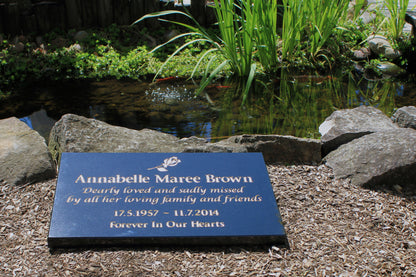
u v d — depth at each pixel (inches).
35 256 102.9
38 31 266.5
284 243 108.4
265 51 238.4
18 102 203.2
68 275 97.8
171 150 140.7
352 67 259.3
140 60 248.1
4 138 139.7
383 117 162.2
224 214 110.0
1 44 251.9
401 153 132.1
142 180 118.4
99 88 220.5
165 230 105.8
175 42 273.3
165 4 279.3
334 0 249.1
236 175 121.4
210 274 98.9
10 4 254.5
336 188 131.4
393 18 274.8
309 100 212.8
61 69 240.8
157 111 194.9
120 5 275.6
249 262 102.7
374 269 102.0
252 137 144.5
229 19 224.7
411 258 105.7
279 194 127.0
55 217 107.4
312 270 101.1
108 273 98.6
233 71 242.2
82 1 270.7
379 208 123.2
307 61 255.3
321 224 116.0
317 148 146.0
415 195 129.0
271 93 219.8
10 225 112.2
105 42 265.1
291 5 238.4
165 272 99.2
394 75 253.3
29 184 127.4
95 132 142.4
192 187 117.0
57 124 146.9
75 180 117.3
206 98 211.2
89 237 103.9
